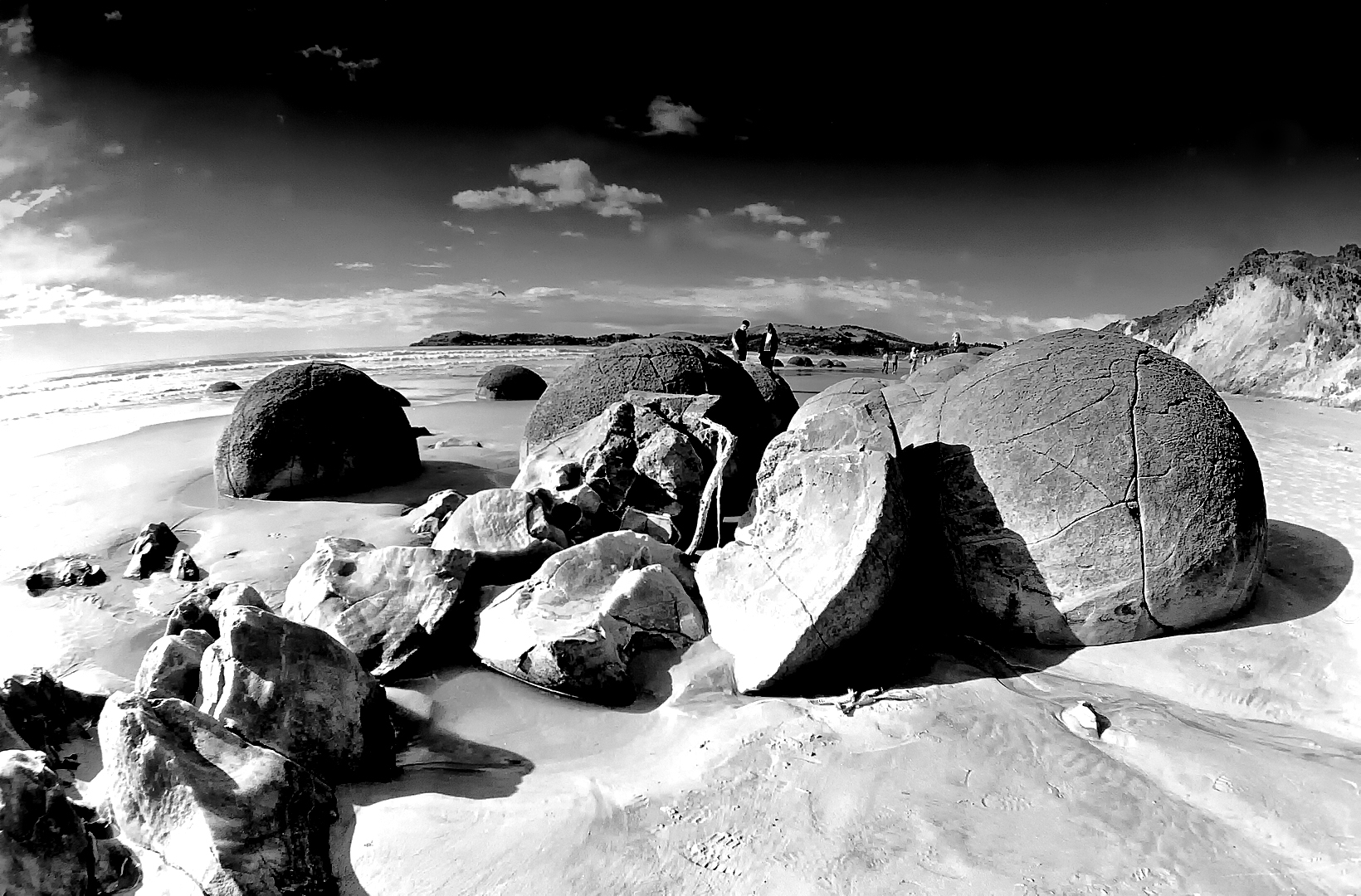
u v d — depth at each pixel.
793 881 3.34
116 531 8.21
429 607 5.47
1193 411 5.37
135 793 3.44
